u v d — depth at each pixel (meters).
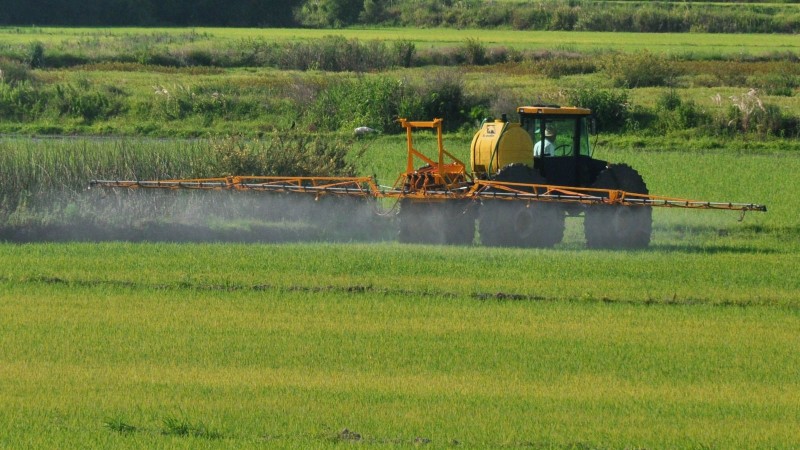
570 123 79.12
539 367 46.31
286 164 86.88
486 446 37.31
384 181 99.50
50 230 76.62
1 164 83.06
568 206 75.44
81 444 37.25
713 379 45.09
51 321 52.75
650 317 55.06
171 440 37.62
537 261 67.81
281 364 46.19
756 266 67.69
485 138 77.25
